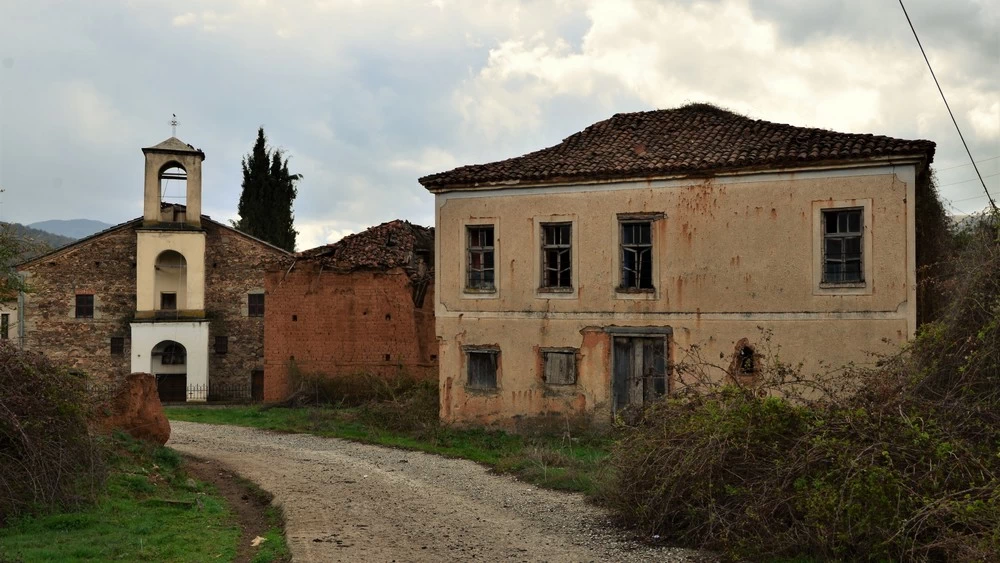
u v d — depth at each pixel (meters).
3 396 11.48
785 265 18.44
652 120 22.72
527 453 17.53
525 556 9.77
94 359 40.50
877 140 17.98
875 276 17.66
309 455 18.69
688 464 10.28
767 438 10.02
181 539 10.51
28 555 9.19
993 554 7.55
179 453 18.52
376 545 10.28
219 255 41.78
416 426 22.27
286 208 51.31
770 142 19.28
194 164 41.09
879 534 8.62
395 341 29.94
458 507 12.71
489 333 21.31
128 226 41.16
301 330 30.58
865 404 10.14
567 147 22.17
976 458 8.93
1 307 39.59
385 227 33.31
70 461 12.05
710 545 9.86
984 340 10.24
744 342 18.73
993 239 12.01
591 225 20.31
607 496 12.09
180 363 41.34
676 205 19.50
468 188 21.53
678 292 19.41
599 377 20.14
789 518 9.45
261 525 11.97
